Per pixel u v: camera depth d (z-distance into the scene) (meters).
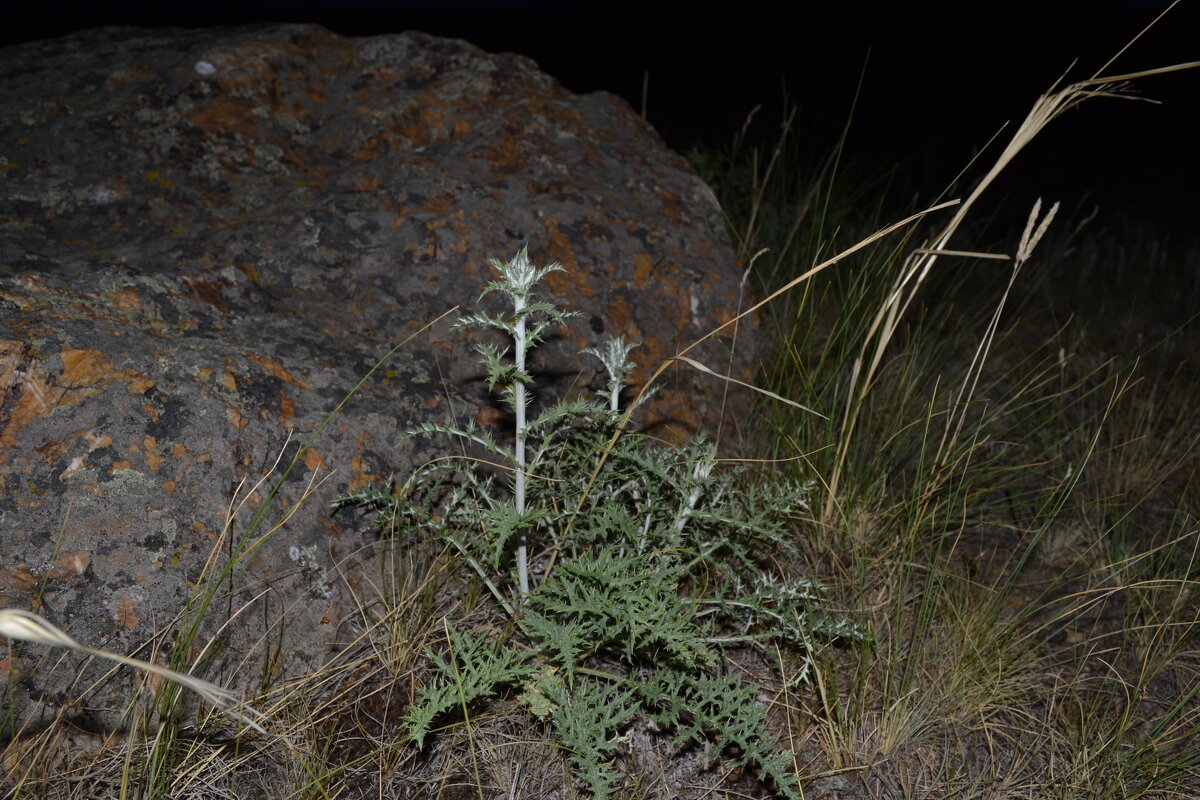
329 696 2.14
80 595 1.94
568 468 2.42
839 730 2.21
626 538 2.21
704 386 3.25
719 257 3.61
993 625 2.53
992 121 10.21
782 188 4.83
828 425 2.91
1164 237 6.36
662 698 2.02
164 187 3.12
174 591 2.02
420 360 2.72
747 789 2.07
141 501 2.04
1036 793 2.15
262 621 2.12
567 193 3.33
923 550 2.87
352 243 2.92
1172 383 3.99
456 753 2.05
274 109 3.49
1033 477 3.44
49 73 3.55
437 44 3.90
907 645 2.50
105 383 2.13
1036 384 3.79
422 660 2.23
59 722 1.89
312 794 1.92
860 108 10.34
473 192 3.17
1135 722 2.35
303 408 2.37
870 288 3.41
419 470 2.34
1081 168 8.73
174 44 3.78
